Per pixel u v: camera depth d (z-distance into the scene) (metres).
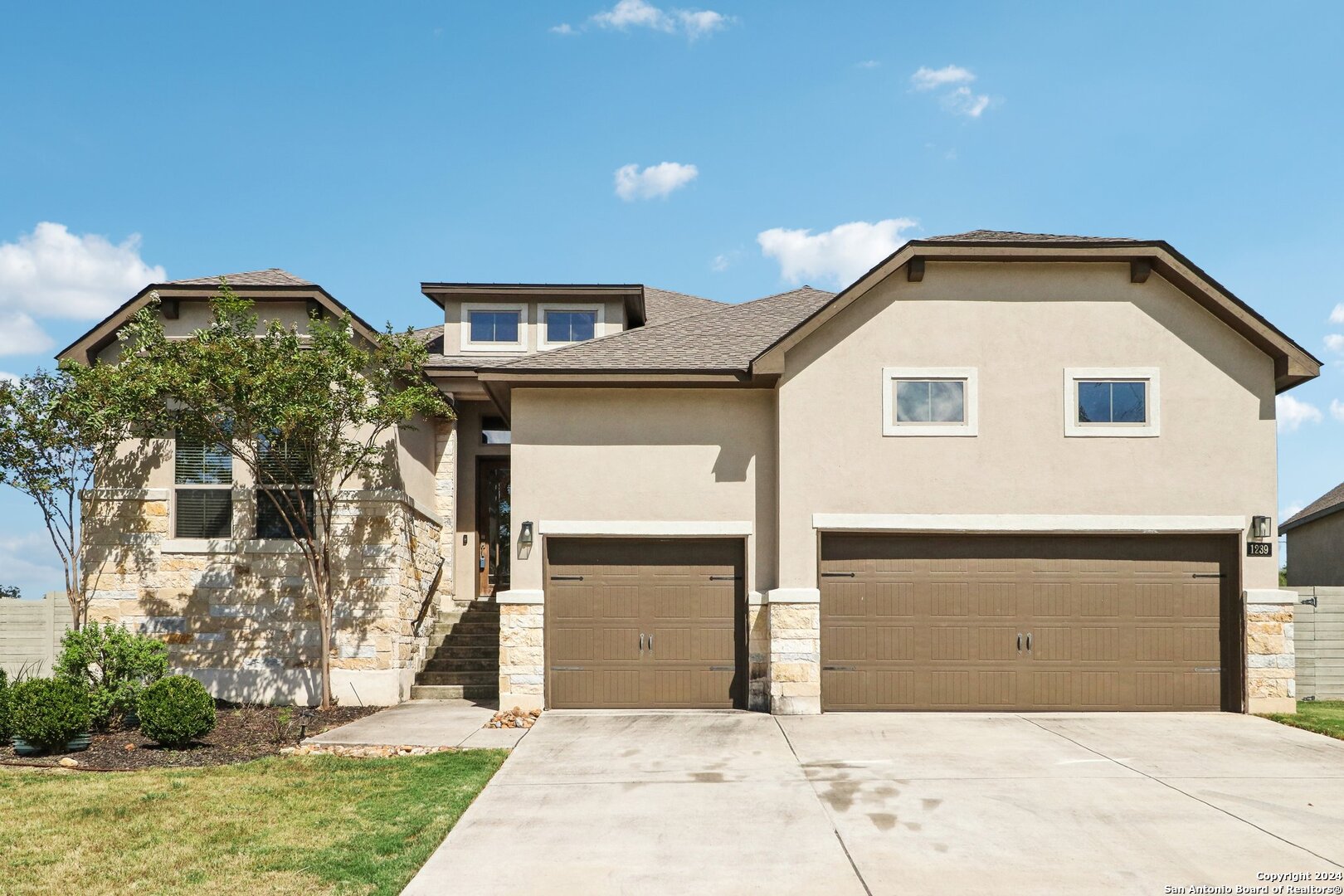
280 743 12.15
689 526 14.66
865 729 12.88
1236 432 14.41
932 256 14.27
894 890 7.13
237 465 15.68
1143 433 14.38
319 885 7.16
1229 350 14.50
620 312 19.89
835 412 14.40
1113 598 14.39
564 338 19.88
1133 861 7.73
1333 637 16.28
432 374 17.61
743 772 10.55
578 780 10.26
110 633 13.52
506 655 14.43
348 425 15.62
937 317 14.52
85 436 14.38
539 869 7.60
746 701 14.47
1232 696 14.24
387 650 15.16
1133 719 13.61
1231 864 7.68
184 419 14.05
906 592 14.40
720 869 7.56
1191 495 14.32
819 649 14.11
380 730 12.91
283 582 15.37
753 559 14.62
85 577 15.39
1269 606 14.20
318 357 13.66
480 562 19.50
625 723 13.42
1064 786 9.95
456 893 7.11
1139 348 14.48
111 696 13.00
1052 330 14.50
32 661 15.88
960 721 13.46
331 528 15.38
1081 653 14.31
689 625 14.66
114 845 8.11
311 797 9.49
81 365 14.41
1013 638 14.32
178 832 8.43
